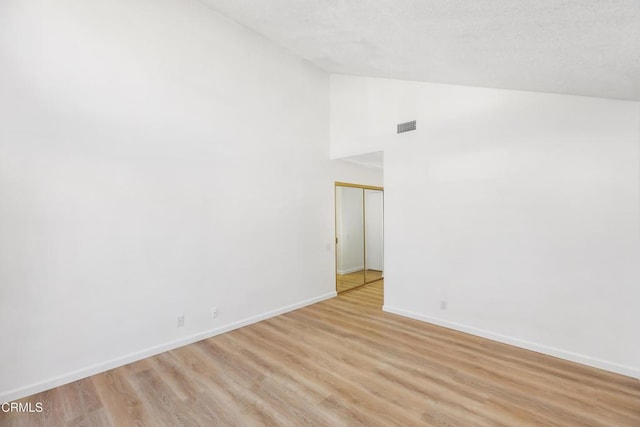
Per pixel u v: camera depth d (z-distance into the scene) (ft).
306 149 15.20
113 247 8.98
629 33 4.44
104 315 8.80
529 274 9.81
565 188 9.11
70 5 8.29
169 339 10.16
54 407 7.12
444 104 11.81
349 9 6.71
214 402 7.25
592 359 8.70
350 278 19.11
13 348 7.41
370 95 14.53
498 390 7.58
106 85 8.87
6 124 7.35
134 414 6.86
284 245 14.05
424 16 5.84
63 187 8.13
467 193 11.20
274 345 10.44
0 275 7.25
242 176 12.35
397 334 11.28
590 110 8.67
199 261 10.96
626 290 8.20
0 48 7.29
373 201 22.43
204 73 11.18
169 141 10.21
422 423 6.41
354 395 7.46
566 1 3.99
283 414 6.79
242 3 9.70
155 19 9.95
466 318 11.34
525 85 8.96
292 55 14.48
